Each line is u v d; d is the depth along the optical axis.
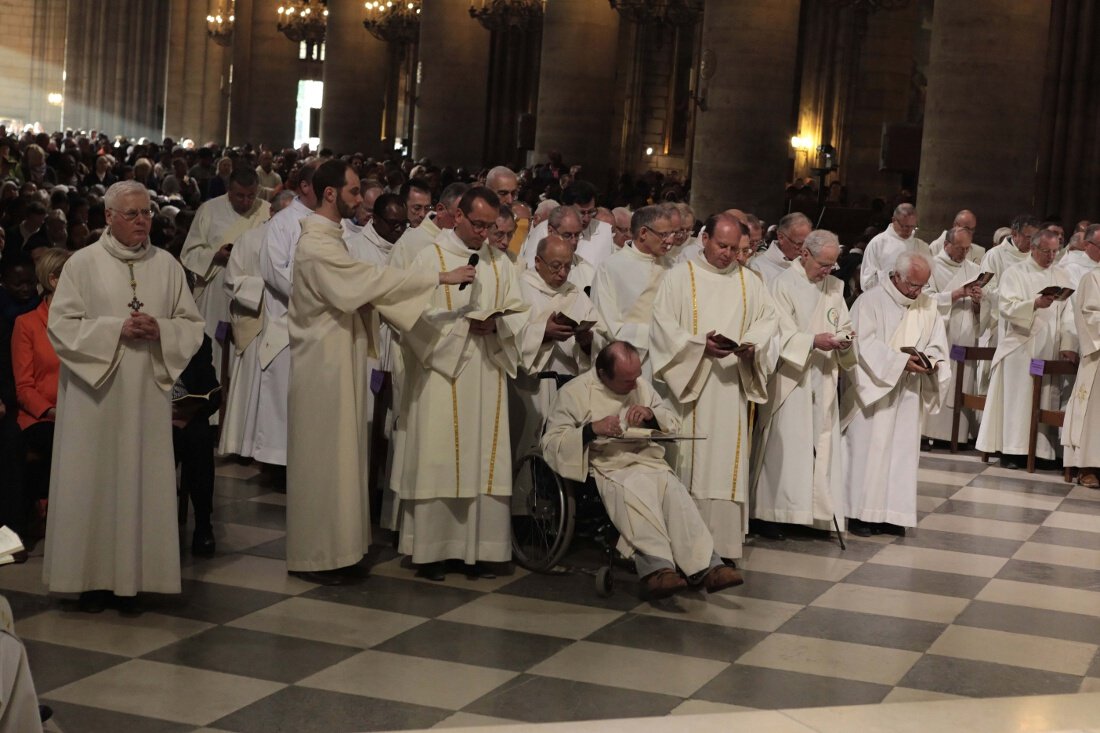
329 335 6.86
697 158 21.23
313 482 6.89
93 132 38.41
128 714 5.16
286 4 40.94
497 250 7.44
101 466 6.24
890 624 6.91
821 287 8.64
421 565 7.46
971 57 16.25
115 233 6.32
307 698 5.41
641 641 6.38
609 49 26.48
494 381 7.22
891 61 32.25
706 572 6.84
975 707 5.50
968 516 9.57
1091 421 10.65
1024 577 7.98
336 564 6.91
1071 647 6.68
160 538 6.36
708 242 7.74
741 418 7.63
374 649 6.05
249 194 10.57
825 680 5.98
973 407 11.92
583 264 9.37
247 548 7.59
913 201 22.12
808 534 8.83
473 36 30.17
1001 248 12.55
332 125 35.88
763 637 6.55
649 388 7.40
